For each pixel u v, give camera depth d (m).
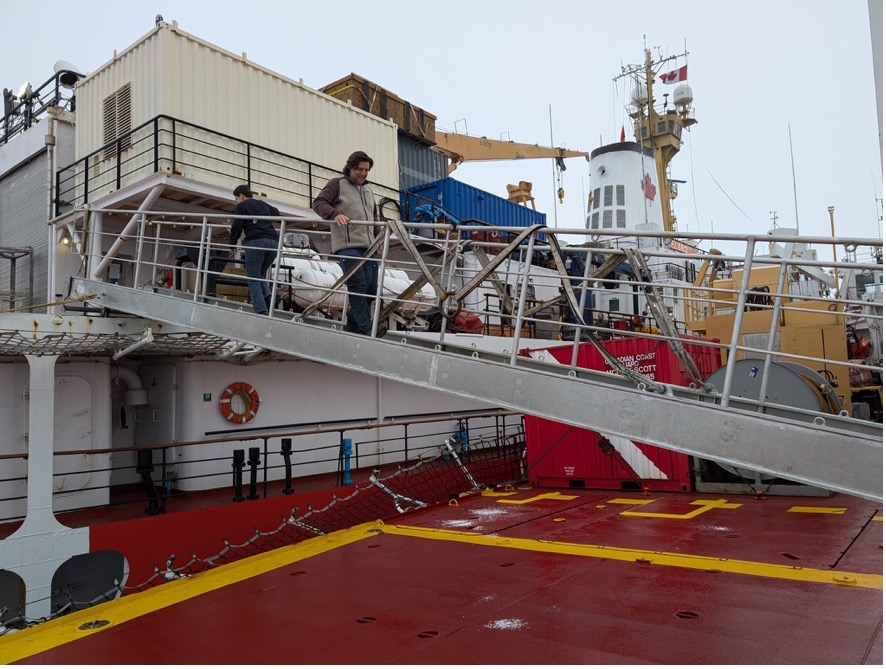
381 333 6.49
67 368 9.90
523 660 4.29
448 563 6.89
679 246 22.23
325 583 6.25
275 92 12.90
